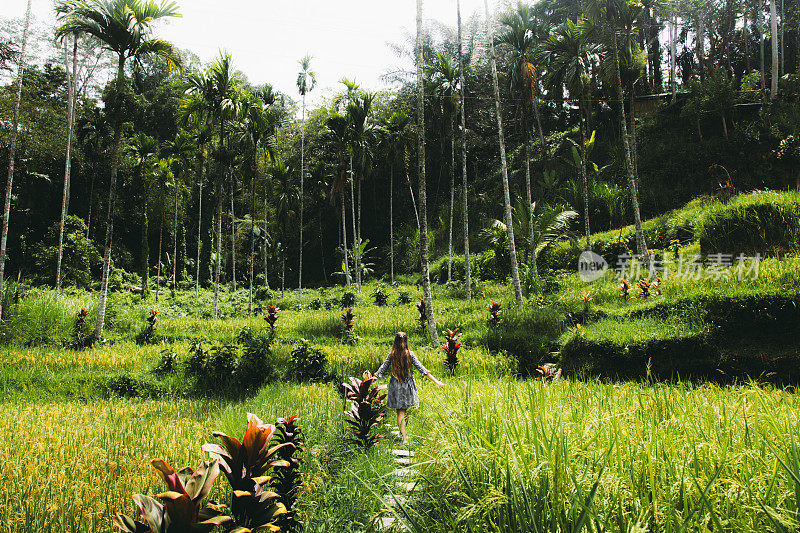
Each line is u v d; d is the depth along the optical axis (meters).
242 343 11.60
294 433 3.56
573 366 10.47
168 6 13.27
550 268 22.69
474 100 32.78
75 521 3.39
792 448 2.16
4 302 13.94
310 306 22.28
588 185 27.55
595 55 18.08
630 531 1.99
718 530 1.95
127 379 9.40
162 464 1.92
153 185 31.44
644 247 16.05
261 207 41.84
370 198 41.00
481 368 10.25
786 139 22.17
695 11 30.48
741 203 13.45
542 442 2.73
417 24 12.38
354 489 3.64
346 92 26.94
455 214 34.03
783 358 8.96
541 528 2.20
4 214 13.74
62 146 31.67
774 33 25.27
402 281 32.44
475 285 23.28
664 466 2.45
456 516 2.53
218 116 18.95
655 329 10.35
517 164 34.06
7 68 21.94
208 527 1.91
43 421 6.38
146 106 37.47
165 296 28.73
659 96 30.78
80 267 29.84
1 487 3.86
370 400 5.14
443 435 3.34
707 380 9.30
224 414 6.59
